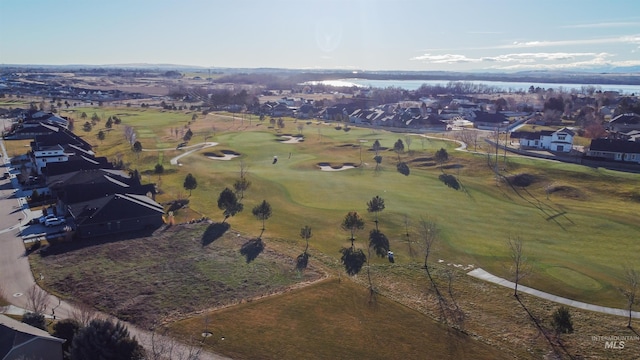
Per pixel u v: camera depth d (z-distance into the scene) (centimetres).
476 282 5772
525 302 5278
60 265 6091
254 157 13225
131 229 7388
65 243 6819
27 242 6850
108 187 8356
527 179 10425
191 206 8644
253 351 4319
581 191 9619
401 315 5003
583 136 15888
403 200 9094
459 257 6506
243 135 16800
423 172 11506
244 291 5497
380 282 5784
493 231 7456
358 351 4369
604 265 6181
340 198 9244
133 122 19738
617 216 8050
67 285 5556
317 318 4909
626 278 5788
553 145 13338
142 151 13538
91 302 5191
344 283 5706
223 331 4631
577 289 5553
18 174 10962
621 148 11950
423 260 6425
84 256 6375
